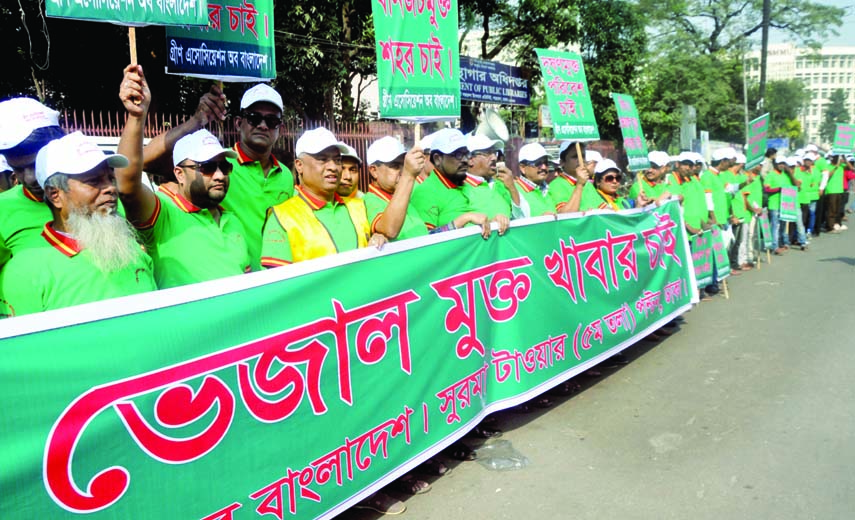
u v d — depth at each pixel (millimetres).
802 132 59438
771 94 56000
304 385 3090
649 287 6496
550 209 6453
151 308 2496
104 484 2365
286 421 2998
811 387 5430
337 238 3775
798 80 58281
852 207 21422
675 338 7074
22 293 2629
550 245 5070
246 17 4363
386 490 3973
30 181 2816
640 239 6340
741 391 5406
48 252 2670
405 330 3703
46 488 2225
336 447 3258
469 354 4238
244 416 2818
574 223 5359
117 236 2676
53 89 12031
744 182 10438
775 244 13000
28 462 2184
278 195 4348
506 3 16266
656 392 5461
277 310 2965
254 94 4141
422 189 5047
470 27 16219
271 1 4504
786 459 4180
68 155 2586
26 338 2186
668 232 7004
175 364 2566
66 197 2629
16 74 11578
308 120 12469
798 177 14703
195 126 3936
